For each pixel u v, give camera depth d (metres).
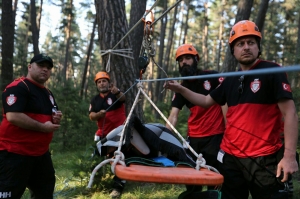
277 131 2.41
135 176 1.80
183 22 39.19
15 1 20.92
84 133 10.84
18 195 3.17
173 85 2.94
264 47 30.09
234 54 2.51
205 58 33.47
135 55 7.59
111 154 2.65
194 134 3.83
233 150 2.53
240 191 2.57
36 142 3.20
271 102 2.38
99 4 5.64
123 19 5.66
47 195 3.41
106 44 5.58
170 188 5.27
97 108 5.20
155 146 2.46
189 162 2.43
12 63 11.94
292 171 2.18
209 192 2.30
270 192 2.37
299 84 6.46
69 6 26.58
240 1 8.04
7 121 3.10
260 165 2.38
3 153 3.10
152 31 3.33
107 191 5.14
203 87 3.70
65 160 8.45
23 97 3.11
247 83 2.46
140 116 5.63
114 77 5.51
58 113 3.32
